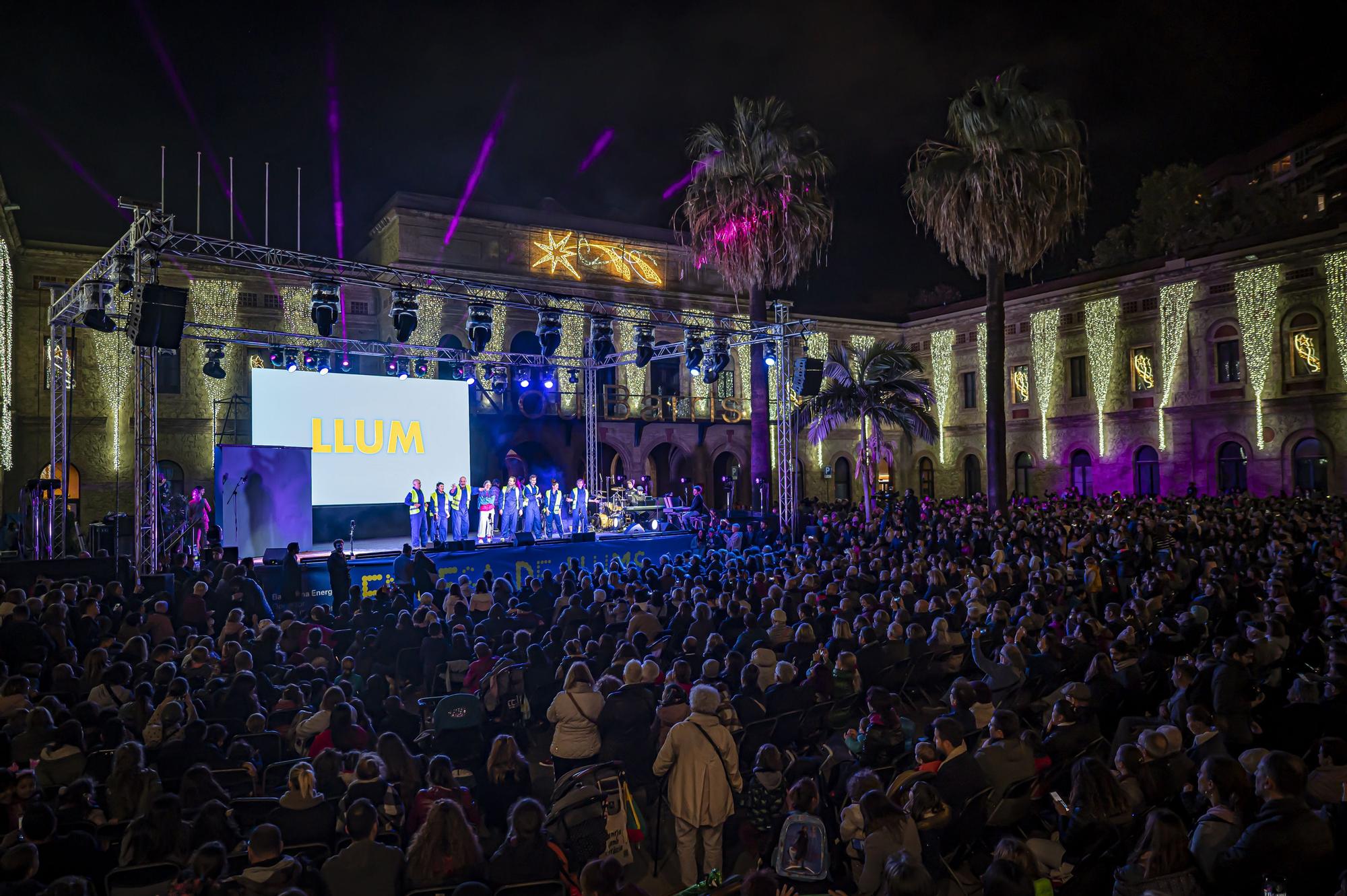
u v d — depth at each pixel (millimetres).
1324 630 9312
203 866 4176
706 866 5977
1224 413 32531
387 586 12359
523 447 34500
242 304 28156
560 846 5773
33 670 8266
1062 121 22703
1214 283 32969
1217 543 17750
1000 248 23500
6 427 23047
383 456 23328
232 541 18094
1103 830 4934
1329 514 20906
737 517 26500
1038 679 8734
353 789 5371
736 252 25609
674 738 6066
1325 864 4250
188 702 7254
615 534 24875
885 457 35688
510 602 12391
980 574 14078
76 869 4715
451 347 30891
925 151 24500
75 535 19953
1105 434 36406
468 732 7133
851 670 8039
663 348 26328
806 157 25844
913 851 4668
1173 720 7168
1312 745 6242
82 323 16516
